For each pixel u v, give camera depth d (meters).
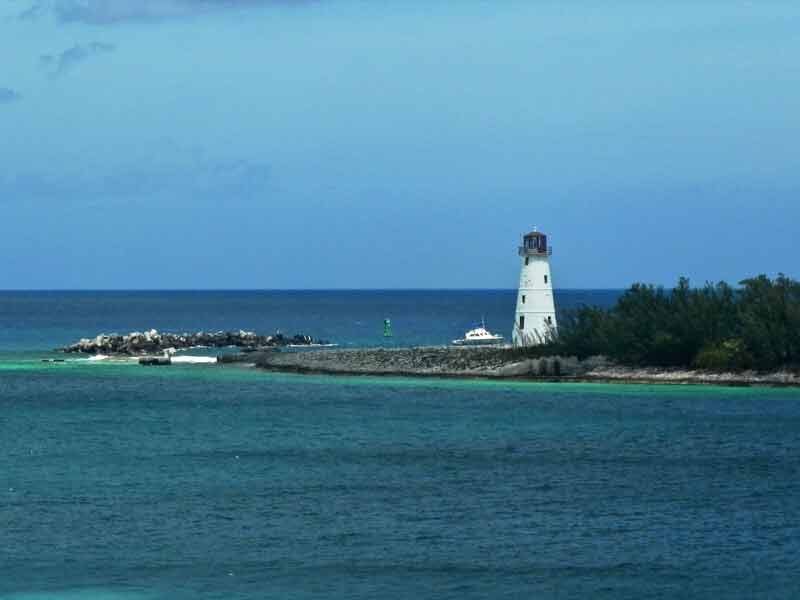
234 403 169.62
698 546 83.88
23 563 79.69
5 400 174.75
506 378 194.88
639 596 73.56
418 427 142.38
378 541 85.19
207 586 75.06
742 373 181.75
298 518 91.81
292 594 73.69
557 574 77.56
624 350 191.50
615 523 90.38
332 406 164.62
